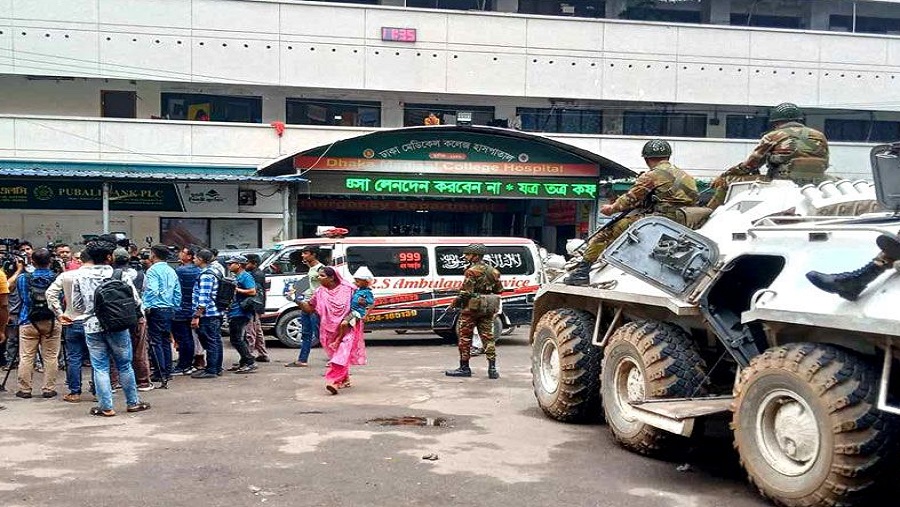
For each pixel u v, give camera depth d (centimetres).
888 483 471
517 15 2366
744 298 608
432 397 939
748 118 2583
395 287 1469
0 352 1145
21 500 535
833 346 499
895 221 538
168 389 998
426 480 585
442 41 2338
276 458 648
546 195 2233
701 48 2445
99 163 2114
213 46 2228
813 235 535
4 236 2061
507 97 2431
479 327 1091
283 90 2352
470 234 2570
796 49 2483
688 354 632
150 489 561
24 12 2144
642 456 663
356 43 2297
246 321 1145
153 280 1009
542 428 770
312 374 1126
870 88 2512
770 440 519
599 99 2414
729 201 714
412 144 2161
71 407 878
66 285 876
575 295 796
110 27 2178
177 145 2156
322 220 2458
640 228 686
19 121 2094
